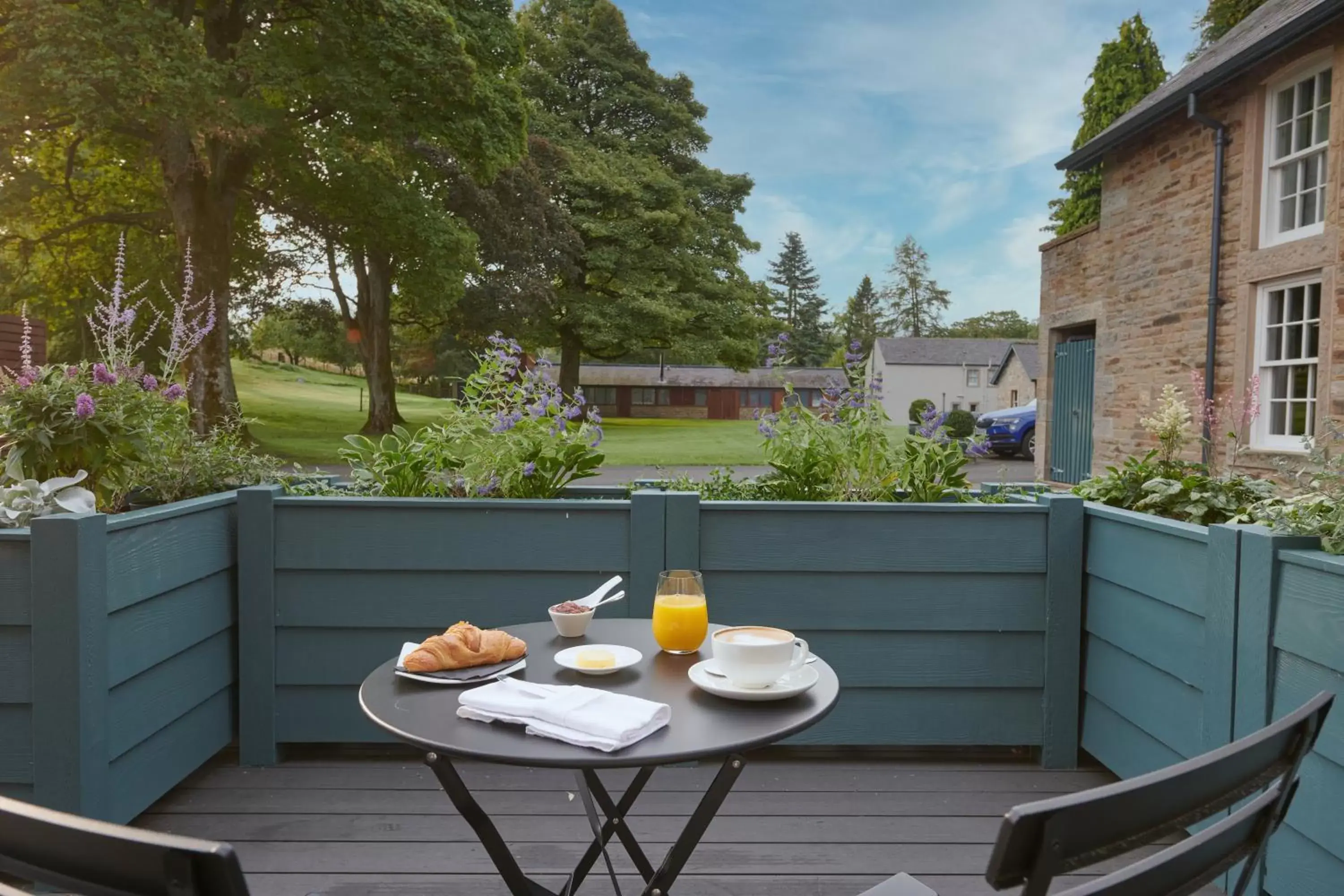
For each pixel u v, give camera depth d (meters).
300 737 2.72
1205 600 2.13
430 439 3.08
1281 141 7.33
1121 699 2.55
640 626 1.93
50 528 2.01
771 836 2.29
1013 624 2.75
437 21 13.45
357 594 2.70
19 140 13.18
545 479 3.03
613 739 1.21
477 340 23.14
